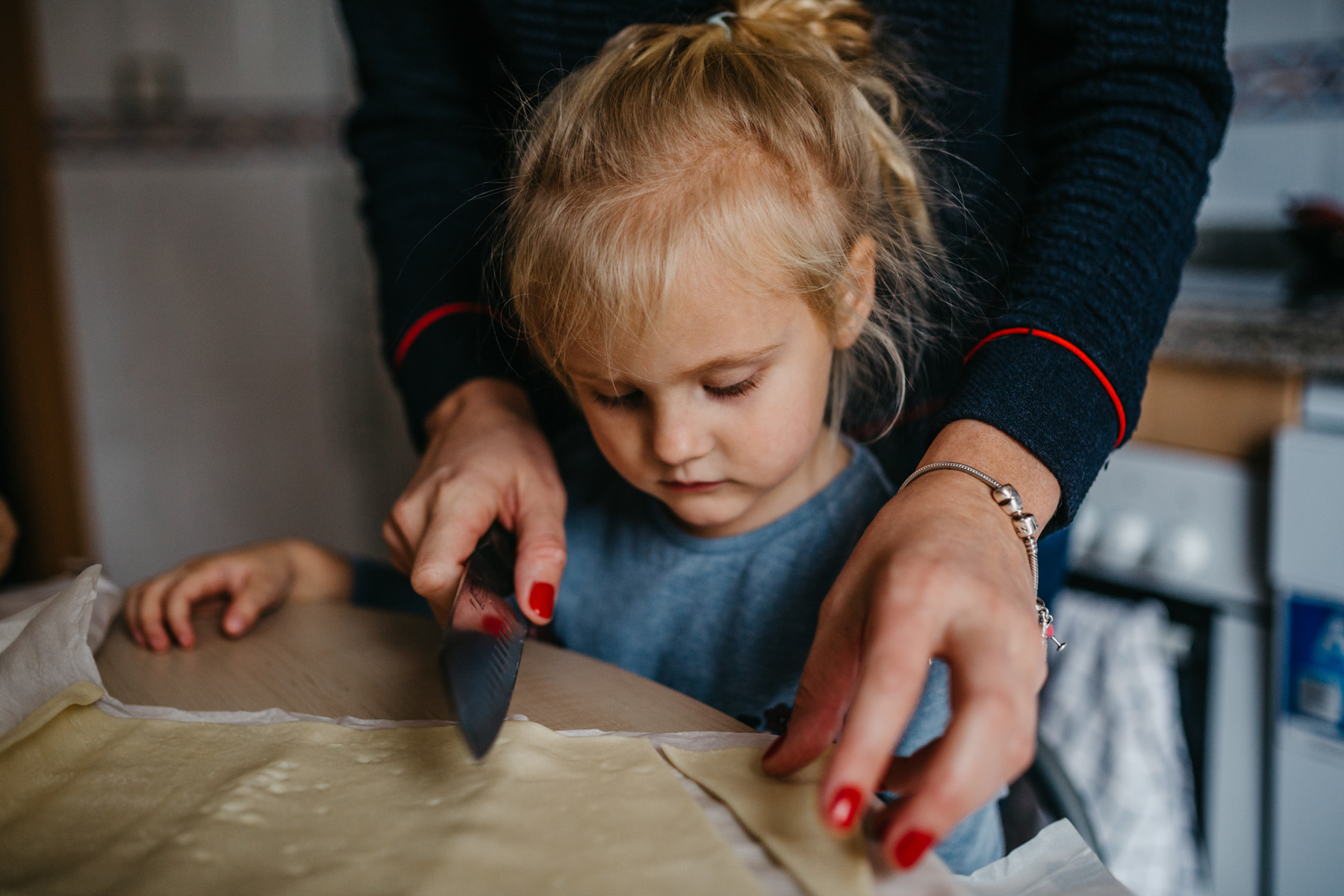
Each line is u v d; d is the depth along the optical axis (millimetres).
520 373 709
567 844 370
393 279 719
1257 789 1061
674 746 457
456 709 329
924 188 615
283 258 1943
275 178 1905
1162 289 536
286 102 1877
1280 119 1287
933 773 305
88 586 542
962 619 339
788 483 671
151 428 1961
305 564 732
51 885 360
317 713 511
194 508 2020
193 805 418
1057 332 490
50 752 467
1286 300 1101
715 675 671
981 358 500
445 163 749
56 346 1863
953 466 434
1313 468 936
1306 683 977
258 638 621
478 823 387
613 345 501
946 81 607
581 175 528
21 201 1790
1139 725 1031
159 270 1901
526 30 640
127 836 395
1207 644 1082
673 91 532
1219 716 1084
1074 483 462
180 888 353
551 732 465
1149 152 536
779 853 360
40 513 1902
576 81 567
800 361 527
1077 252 519
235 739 479
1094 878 378
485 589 464
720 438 517
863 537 413
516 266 559
